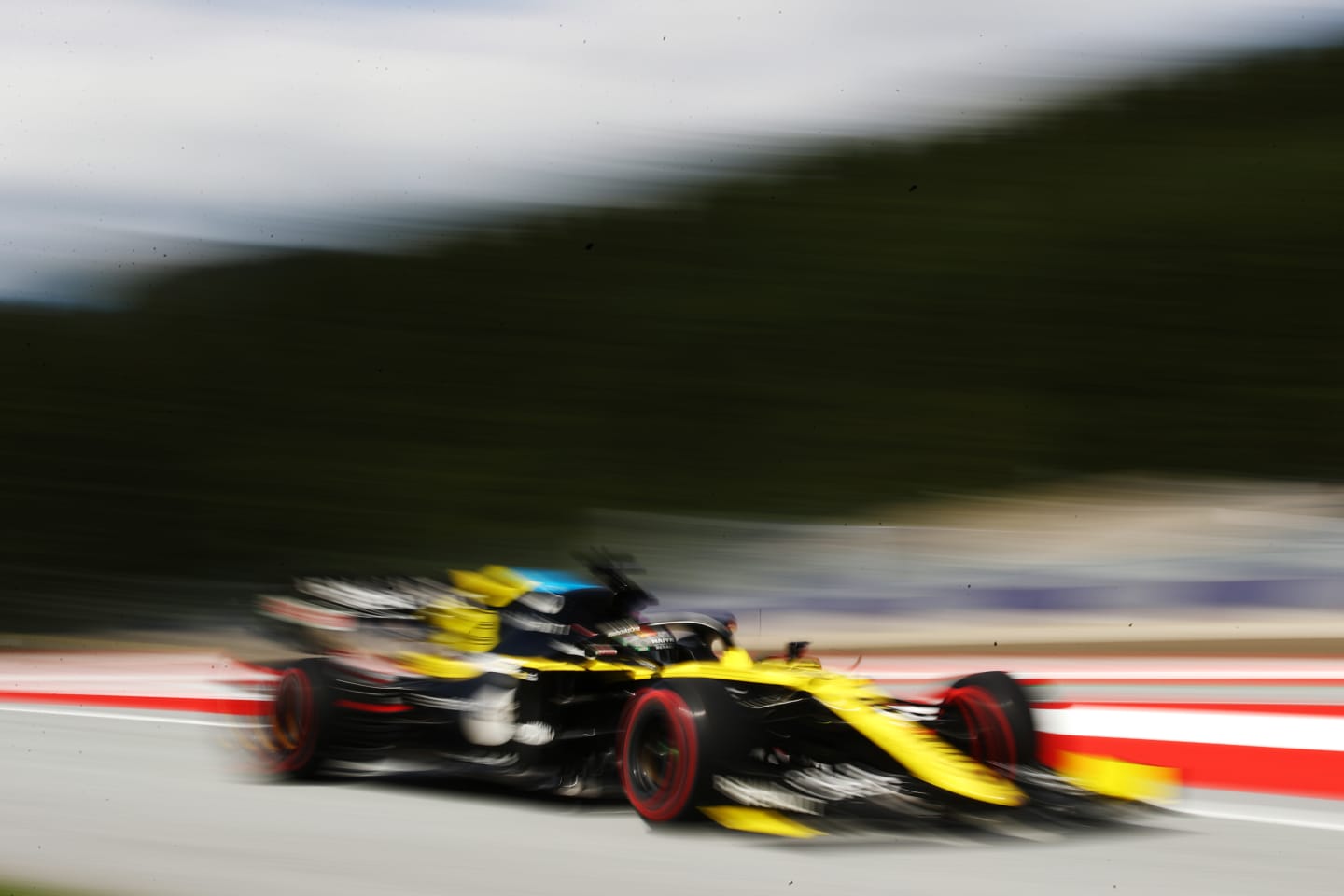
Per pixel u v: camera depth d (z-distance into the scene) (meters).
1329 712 11.14
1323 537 21.42
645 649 7.84
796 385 36.00
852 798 6.59
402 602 8.93
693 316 42.41
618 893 5.29
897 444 31.27
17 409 38.84
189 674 15.88
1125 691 13.52
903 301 41.28
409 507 29.78
